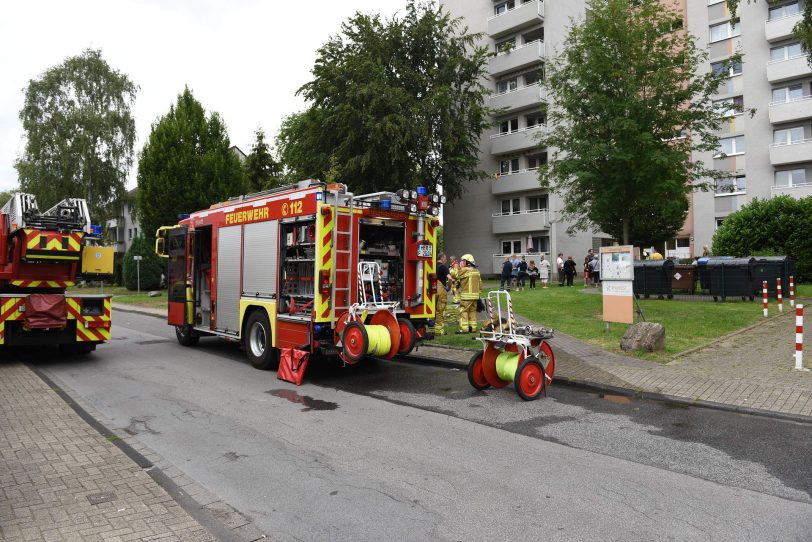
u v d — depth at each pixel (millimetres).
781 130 31078
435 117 29812
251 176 36938
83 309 9992
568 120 16609
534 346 7348
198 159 28594
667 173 15047
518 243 36594
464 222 39219
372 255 8766
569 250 34688
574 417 6293
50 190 37500
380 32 30844
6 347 11688
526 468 4680
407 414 6426
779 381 7527
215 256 10422
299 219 8312
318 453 5059
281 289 8742
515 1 37000
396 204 8859
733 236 25062
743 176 32156
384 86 28078
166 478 4395
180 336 12016
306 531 3555
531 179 34938
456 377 8594
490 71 37156
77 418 6066
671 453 5059
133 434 5648
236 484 4328
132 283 34031
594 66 14852
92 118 37750
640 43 14914
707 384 7496
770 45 31438
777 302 16891
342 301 8195
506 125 37094
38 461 4699
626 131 14328
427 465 4750
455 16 40281
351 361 7734
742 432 5684
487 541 3424
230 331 9922
